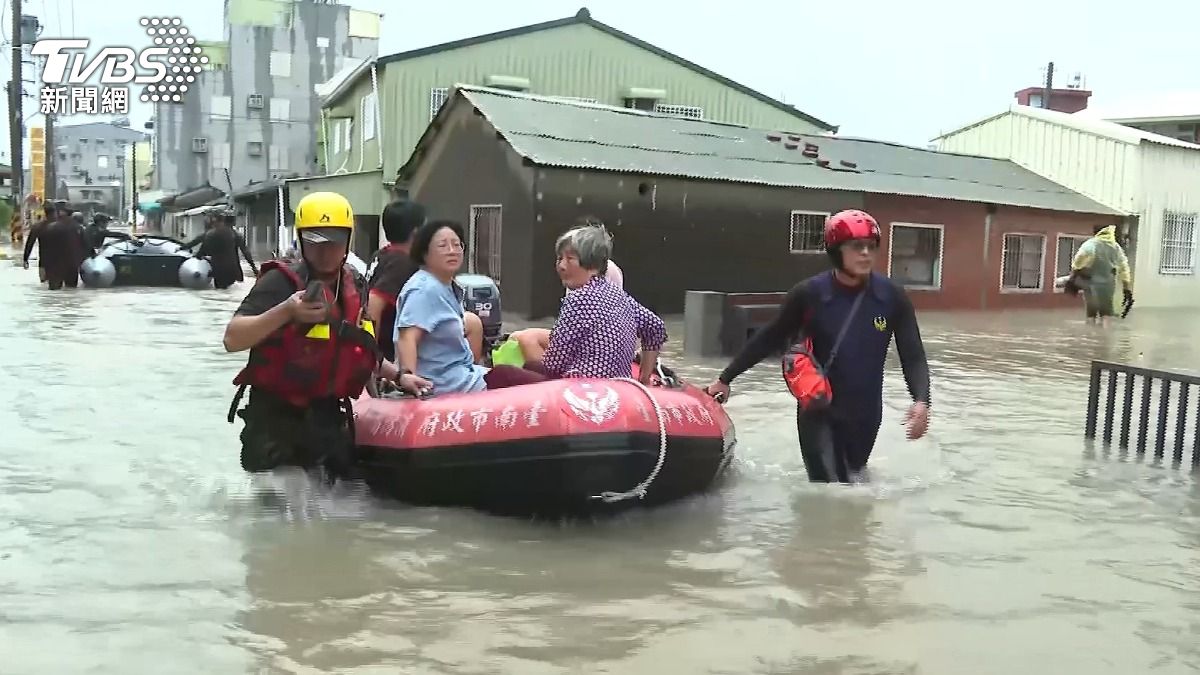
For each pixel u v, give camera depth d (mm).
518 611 3926
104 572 4273
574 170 16391
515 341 6344
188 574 4270
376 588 4152
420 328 5449
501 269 16984
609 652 3547
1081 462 6723
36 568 4301
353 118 31000
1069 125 25922
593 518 5188
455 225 5566
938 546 4855
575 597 4094
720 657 3521
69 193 111375
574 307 5438
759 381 10141
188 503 5328
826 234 5785
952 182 22141
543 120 17906
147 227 70125
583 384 5066
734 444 6070
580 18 29266
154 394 8500
